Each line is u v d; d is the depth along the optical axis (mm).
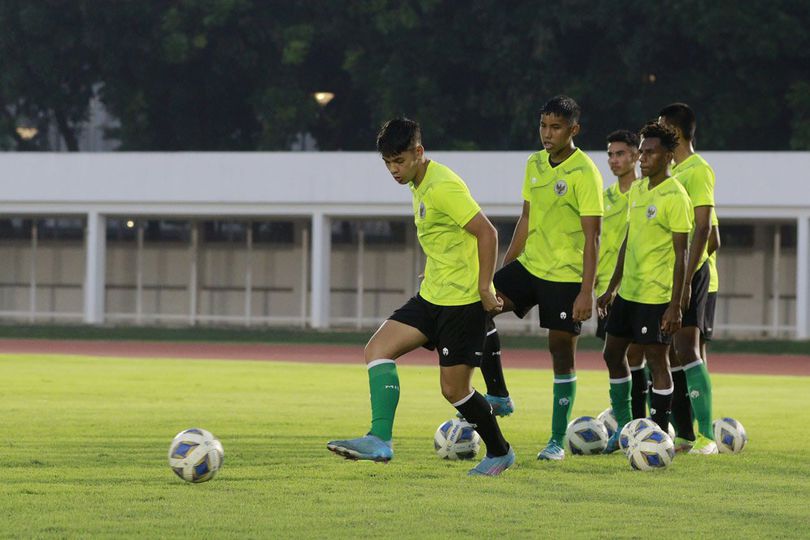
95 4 123250
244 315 95688
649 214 24703
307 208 86312
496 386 25844
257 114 128000
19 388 42438
